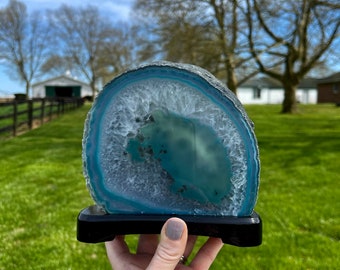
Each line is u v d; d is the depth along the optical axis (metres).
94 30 49.59
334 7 15.35
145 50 19.19
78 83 51.19
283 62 19.42
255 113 20.09
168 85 1.00
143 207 1.02
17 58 49.84
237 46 16.31
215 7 16.34
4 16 48.59
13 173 5.84
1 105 9.66
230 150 0.99
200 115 1.00
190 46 15.62
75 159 7.08
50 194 4.65
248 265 2.75
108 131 1.02
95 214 1.01
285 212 3.82
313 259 2.82
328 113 19.73
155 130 1.01
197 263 1.24
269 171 5.85
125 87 1.01
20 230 3.48
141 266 1.19
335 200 4.22
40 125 13.62
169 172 1.01
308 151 7.52
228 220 0.98
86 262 2.84
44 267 2.78
